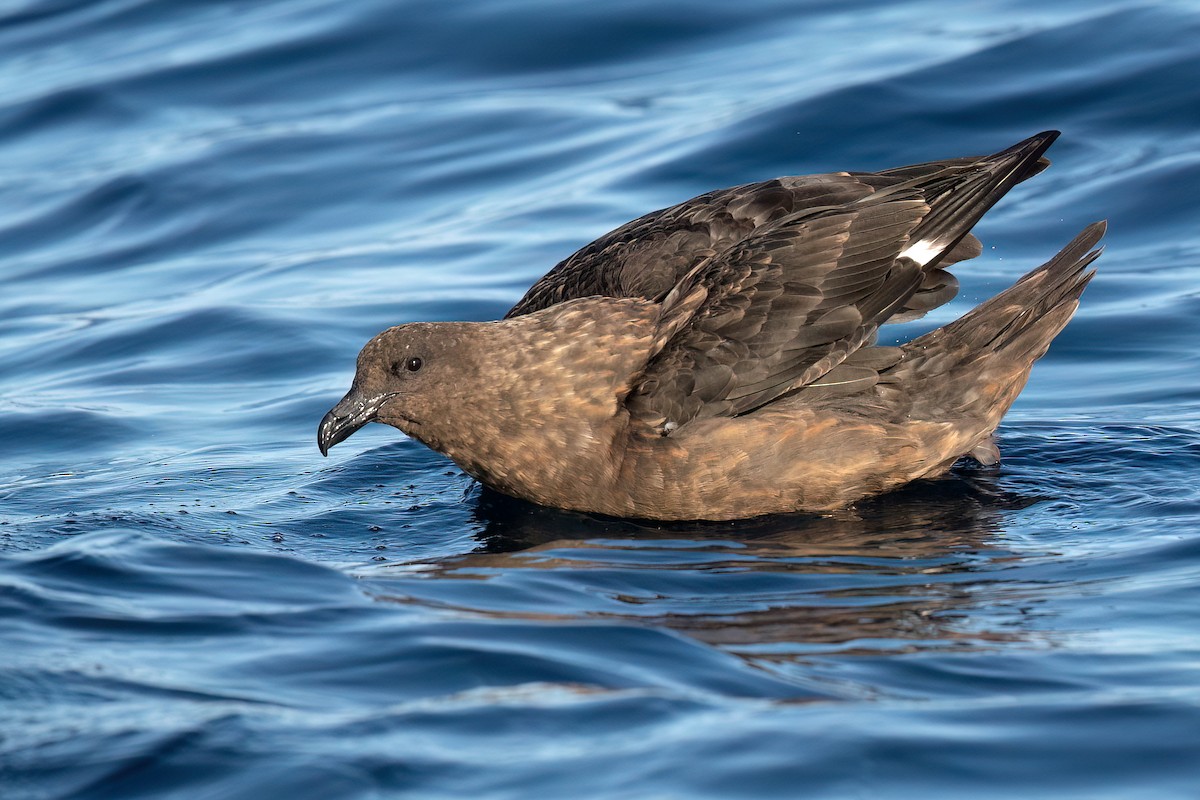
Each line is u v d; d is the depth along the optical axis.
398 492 12.42
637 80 21.91
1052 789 6.58
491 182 19.88
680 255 12.60
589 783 6.65
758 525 11.54
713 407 11.63
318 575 9.81
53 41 26.00
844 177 12.96
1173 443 12.43
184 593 9.34
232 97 22.72
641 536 11.28
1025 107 19.16
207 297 17.73
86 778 6.82
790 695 7.58
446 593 9.47
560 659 8.14
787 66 21.25
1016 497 11.64
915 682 7.77
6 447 13.99
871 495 12.02
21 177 21.45
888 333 15.74
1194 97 18.72
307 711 7.45
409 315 16.67
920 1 23.08
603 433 11.70
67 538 10.63
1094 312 15.59
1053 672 7.86
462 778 6.73
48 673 7.93
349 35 23.73
